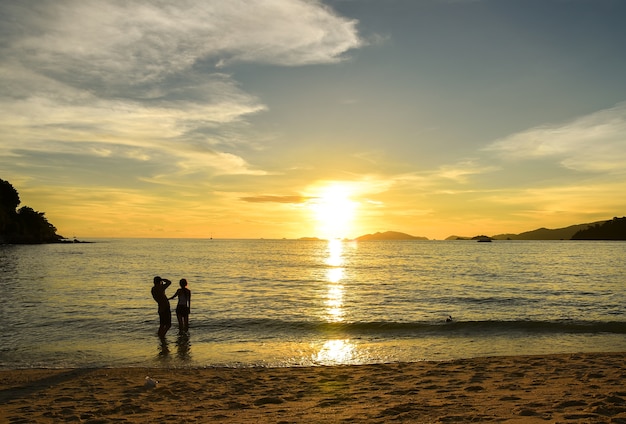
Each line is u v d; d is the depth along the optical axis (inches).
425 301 984.3
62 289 1151.6
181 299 616.1
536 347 544.4
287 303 933.8
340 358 491.2
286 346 545.0
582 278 1608.0
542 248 6397.6
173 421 268.7
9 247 4854.8
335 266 2397.9
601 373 384.2
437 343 564.1
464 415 245.9
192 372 426.6
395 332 627.2
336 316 766.5
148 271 1867.6
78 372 423.2
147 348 529.7
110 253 3988.7
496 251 5206.7
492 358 474.0
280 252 4995.1
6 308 822.5
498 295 1096.8
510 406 266.8
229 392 356.2
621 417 220.5
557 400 278.4
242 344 554.6
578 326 652.1
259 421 261.7
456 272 1927.9
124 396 343.6
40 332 613.0
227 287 1259.8
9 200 5880.9
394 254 4379.9
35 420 278.4
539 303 952.9
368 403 306.5
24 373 418.6
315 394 347.3
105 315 746.2
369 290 1206.3
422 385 363.3
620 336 603.5
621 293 1139.3
